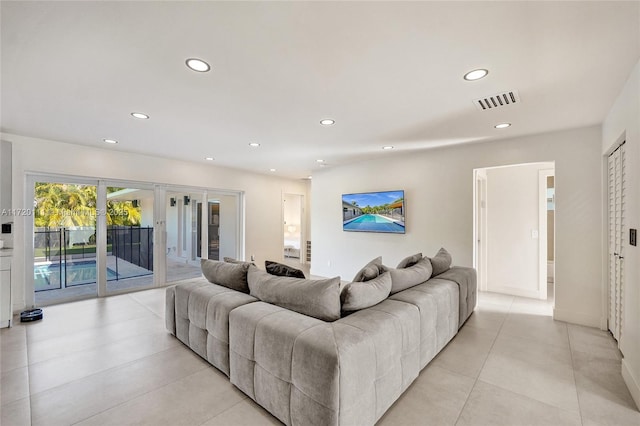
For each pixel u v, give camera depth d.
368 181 5.32
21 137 3.76
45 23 1.57
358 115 2.96
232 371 2.14
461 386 2.15
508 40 1.72
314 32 1.65
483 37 1.69
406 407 1.92
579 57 1.90
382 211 5.04
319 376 1.52
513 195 4.71
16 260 3.76
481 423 1.78
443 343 2.69
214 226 6.17
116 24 1.58
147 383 2.19
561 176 3.47
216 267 2.89
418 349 2.20
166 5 1.44
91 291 4.52
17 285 3.77
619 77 2.16
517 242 4.67
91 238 4.51
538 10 1.46
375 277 2.41
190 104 2.69
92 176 4.36
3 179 3.58
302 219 8.04
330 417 1.48
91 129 3.47
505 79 2.21
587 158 3.32
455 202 4.27
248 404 1.96
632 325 2.10
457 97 2.53
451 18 1.53
